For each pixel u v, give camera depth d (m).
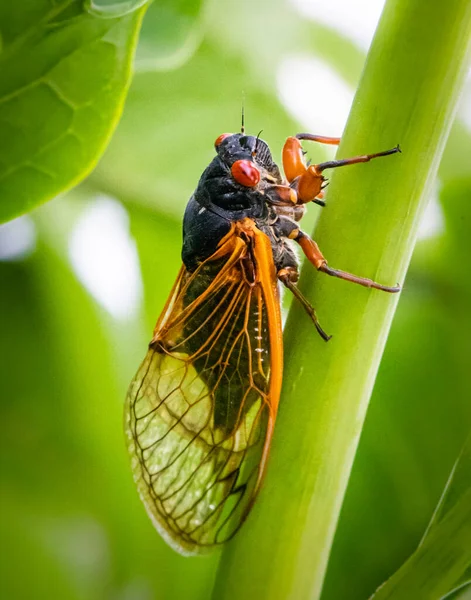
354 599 0.17
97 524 0.19
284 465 0.15
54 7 0.15
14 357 0.19
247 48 0.21
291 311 0.16
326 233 0.16
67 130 0.15
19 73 0.15
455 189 0.20
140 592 0.19
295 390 0.15
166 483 0.17
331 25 0.21
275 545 0.15
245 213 0.18
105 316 0.19
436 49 0.15
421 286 0.19
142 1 0.15
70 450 0.19
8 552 0.19
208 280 0.18
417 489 0.18
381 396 0.18
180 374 0.18
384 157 0.15
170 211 0.20
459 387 0.18
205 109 0.20
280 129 0.21
